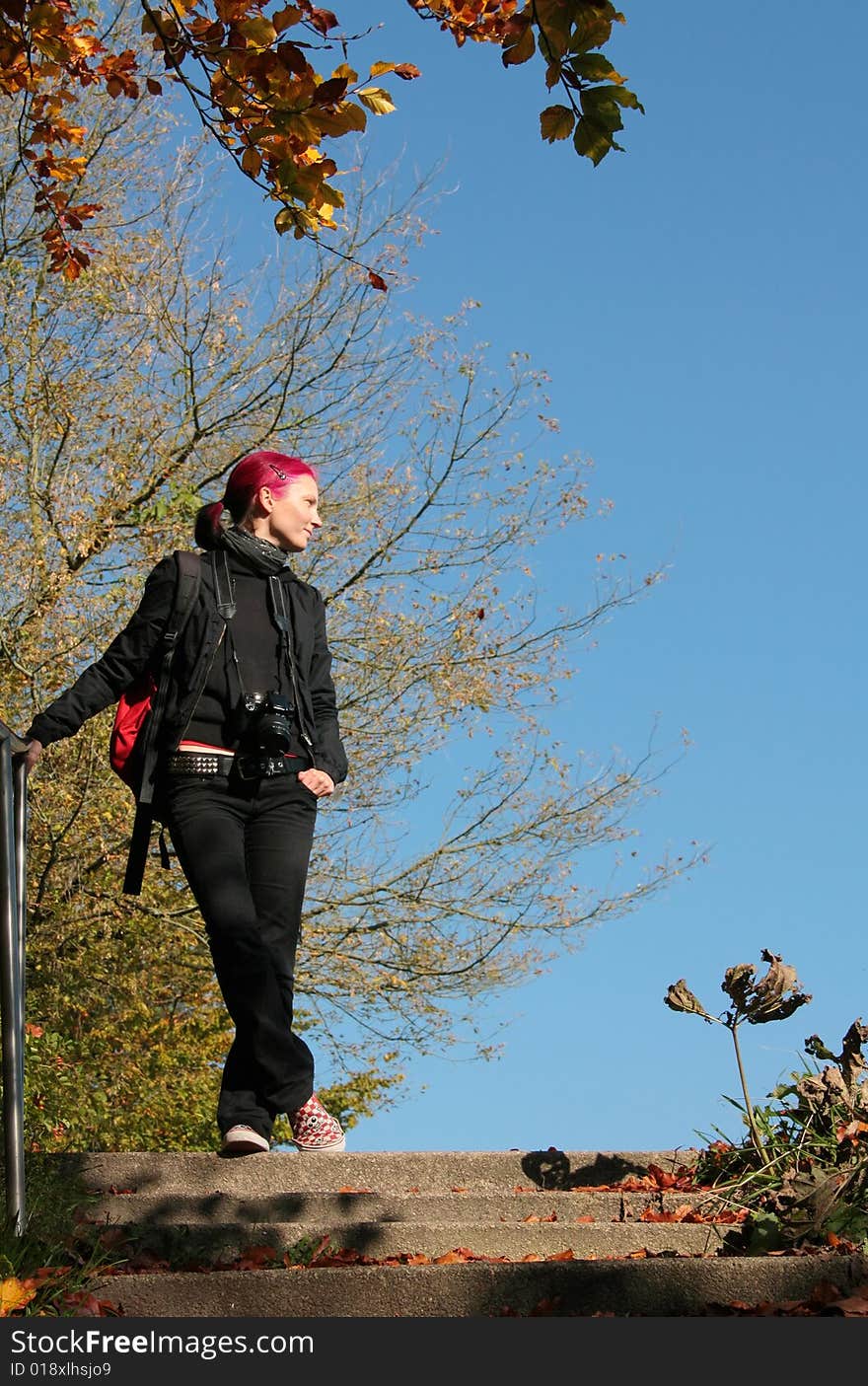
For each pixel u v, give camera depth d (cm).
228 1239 356
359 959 1030
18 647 891
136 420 992
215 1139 1055
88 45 473
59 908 927
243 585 432
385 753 1034
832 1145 401
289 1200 387
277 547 443
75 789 908
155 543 962
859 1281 306
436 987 1038
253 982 399
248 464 448
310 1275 306
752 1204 394
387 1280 306
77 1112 827
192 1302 305
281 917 410
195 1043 1118
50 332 993
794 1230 367
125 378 996
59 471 964
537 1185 436
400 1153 429
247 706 414
